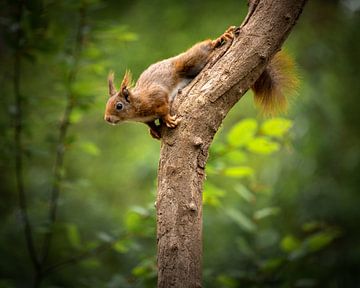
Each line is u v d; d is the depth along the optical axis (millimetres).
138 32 17953
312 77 16812
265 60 6281
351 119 17672
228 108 6301
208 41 7273
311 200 15711
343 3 19438
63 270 12852
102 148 17938
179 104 6297
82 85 9484
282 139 9047
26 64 13008
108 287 9039
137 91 7348
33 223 13172
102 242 9906
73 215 13969
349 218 15609
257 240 10766
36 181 14344
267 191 10328
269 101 7477
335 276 14656
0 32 9852
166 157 6152
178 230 5938
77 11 9906
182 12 18562
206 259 13703
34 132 10602
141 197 16891
